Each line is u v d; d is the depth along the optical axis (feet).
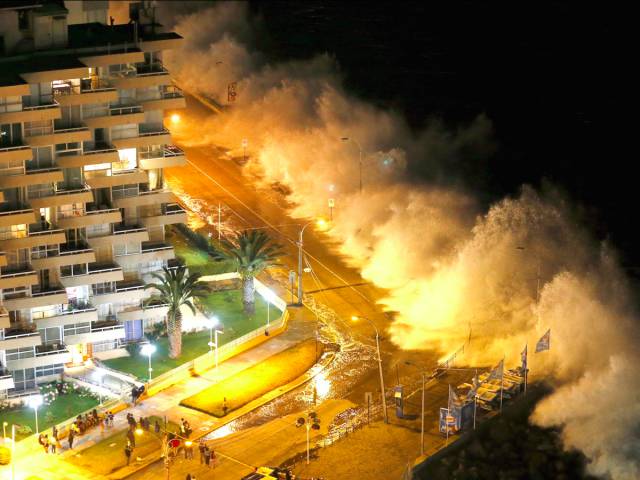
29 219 419.33
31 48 436.76
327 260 547.08
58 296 432.25
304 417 416.05
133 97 456.04
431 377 444.96
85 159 439.22
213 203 615.16
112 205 460.55
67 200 434.30
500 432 408.05
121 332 452.35
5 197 424.46
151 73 454.81
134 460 389.80
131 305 463.01
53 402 426.10
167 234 565.53
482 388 429.38
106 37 456.04
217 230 577.02
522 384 434.30
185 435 402.31
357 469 385.70
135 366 450.30
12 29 433.07
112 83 449.89
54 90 433.89
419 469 384.27
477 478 382.42
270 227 584.81
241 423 414.21
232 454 393.29
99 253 459.32
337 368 452.76
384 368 453.17
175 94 463.42
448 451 396.57
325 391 436.35
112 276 451.12
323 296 510.99
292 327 483.10
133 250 465.47
